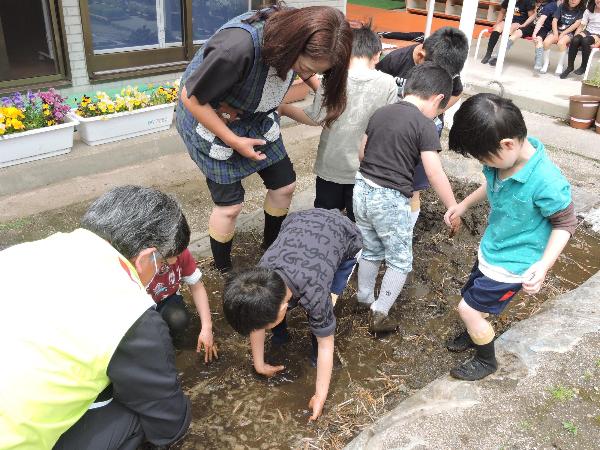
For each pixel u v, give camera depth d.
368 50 2.87
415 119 2.48
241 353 2.62
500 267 2.17
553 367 2.37
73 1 4.12
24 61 4.09
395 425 2.09
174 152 4.69
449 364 2.60
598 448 2.01
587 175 4.72
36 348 1.36
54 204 3.80
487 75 7.26
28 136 3.80
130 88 4.47
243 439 2.20
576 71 7.33
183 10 4.79
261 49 2.22
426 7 11.80
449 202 2.50
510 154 1.96
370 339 2.76
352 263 2.42
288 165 3.00
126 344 1.47
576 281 3.31
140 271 1.68
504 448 2.00
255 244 3.48
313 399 2.28
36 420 1.36
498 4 10.56
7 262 1.52
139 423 1.74
